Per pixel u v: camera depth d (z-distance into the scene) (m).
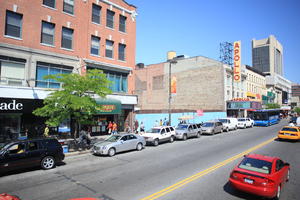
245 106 39.53
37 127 17.62
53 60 18.64
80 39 20.78
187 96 44.50
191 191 7.61
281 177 7.29
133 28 26.36
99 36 22.48
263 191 6.55
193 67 44.25
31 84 17.11
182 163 11.65
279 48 163.12
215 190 7.71
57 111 14.31
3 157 9.52
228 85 42.81
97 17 22.70
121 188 7.95
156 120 28.12
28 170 10.68
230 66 44.34
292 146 16.77
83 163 12.09
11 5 16.42
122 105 24.12
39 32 17.94
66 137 19.45
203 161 12.03
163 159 12.73
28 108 16.42
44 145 10.98
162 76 47.75
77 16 20.72
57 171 10.45
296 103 123.56
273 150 15.16
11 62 16.42
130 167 11.02
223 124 29.56
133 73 25.94
